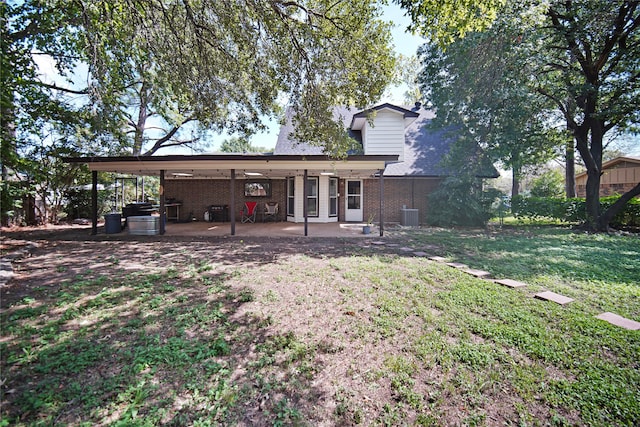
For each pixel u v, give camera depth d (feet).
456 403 7.32
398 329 11.03
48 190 44.29
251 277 17.28
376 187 48.73
